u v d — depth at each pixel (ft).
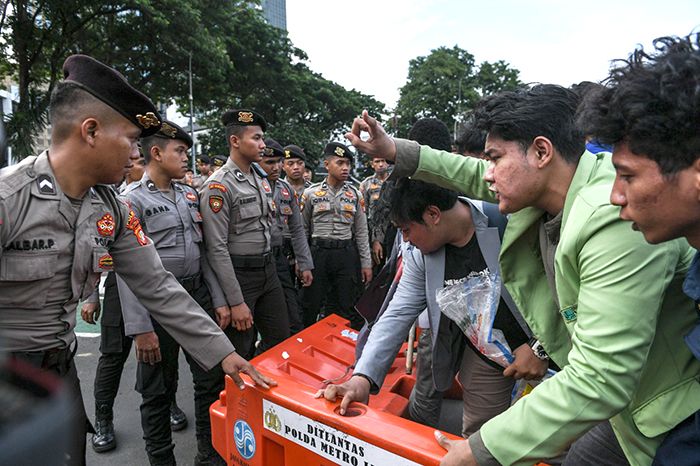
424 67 128.98
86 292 5.01
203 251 9.17
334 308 16.57
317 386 7.31
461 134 6.53
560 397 3.02
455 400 9.65
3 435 1.87
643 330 2.88
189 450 9.30
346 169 15.52
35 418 2.00
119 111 4.64
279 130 86.74
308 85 95.09
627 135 2.60
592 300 3.03
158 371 7.87
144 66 60.34
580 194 3.38
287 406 4.95
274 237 12.42
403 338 5.98
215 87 69.15
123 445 9.41
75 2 45.98
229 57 71.20
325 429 4.56
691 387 3.20
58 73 49.73
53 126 4.65
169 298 5.75
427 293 5.83
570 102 3.67
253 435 5.52
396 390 8.87
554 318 4.57
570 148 3.60
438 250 5.75
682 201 2.52
